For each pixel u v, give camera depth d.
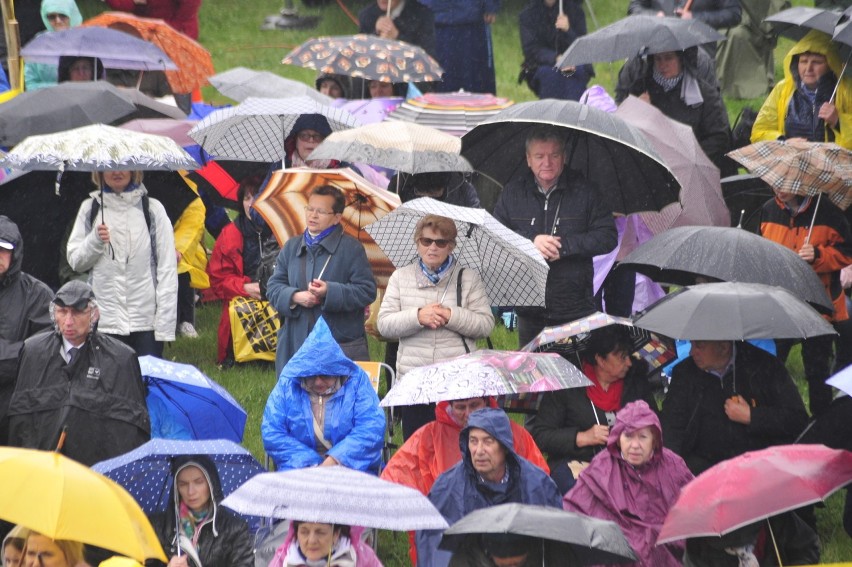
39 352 32.25
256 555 29.62
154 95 56.00
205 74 59.31
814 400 39.75
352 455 31.48
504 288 36.81
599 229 38.81
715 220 42.88
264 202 41.00
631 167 40.06
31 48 51.19
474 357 31.41
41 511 23.84
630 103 44.44
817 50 45.28
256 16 91.62
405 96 56.56
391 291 35.84
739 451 33.12
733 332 31.56
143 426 32.31
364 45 54.59
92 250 39.44
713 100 48.69
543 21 63.50
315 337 32.22
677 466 30.48
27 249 42.16
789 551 30.11
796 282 35.09
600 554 25.02
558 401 34.06
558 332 33.53
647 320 32.62
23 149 38.66
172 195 46.66
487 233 36.22
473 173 44.78
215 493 28.97
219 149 47.03
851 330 38.59
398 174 43.44
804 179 38.16
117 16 58.28
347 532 26.97
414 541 30.88
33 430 31.91
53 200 42.31
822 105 45.22
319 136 46.91
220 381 45.62
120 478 29.38
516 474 29.17
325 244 37.09
